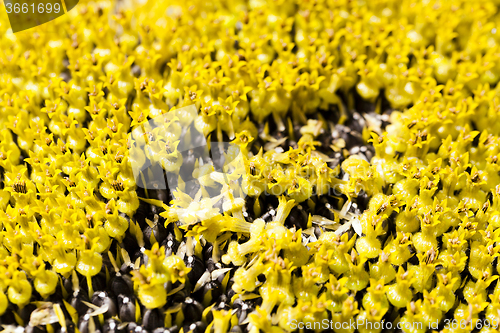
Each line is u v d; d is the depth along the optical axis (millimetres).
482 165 130
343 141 134
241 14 141
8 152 126
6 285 119
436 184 125
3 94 133
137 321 120
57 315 119
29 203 124
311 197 127
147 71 136
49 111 130
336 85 136
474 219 125
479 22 141
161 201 126
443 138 132
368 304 119
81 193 123
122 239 124
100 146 126
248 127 132
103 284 122
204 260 124
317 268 119
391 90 138
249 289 120
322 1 144
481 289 121
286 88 132
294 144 133
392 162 129
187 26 140
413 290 122
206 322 121
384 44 138
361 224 125
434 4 143
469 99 132
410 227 125
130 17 140
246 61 136
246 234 124
